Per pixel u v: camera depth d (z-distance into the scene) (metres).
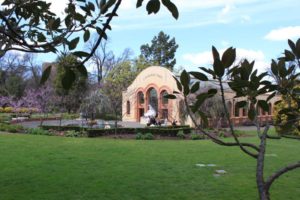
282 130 2.72
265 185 2.19
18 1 3.31
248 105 2.62
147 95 41.97
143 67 59.16
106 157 13.12
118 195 7.95
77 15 2.60
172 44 79.56
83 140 19.53
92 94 31.36
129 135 23.89
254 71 2.25
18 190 8.25
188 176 9.91
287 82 2.50
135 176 9.79
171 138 22.59
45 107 38.28
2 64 62.00
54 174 9.95
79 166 11.21
